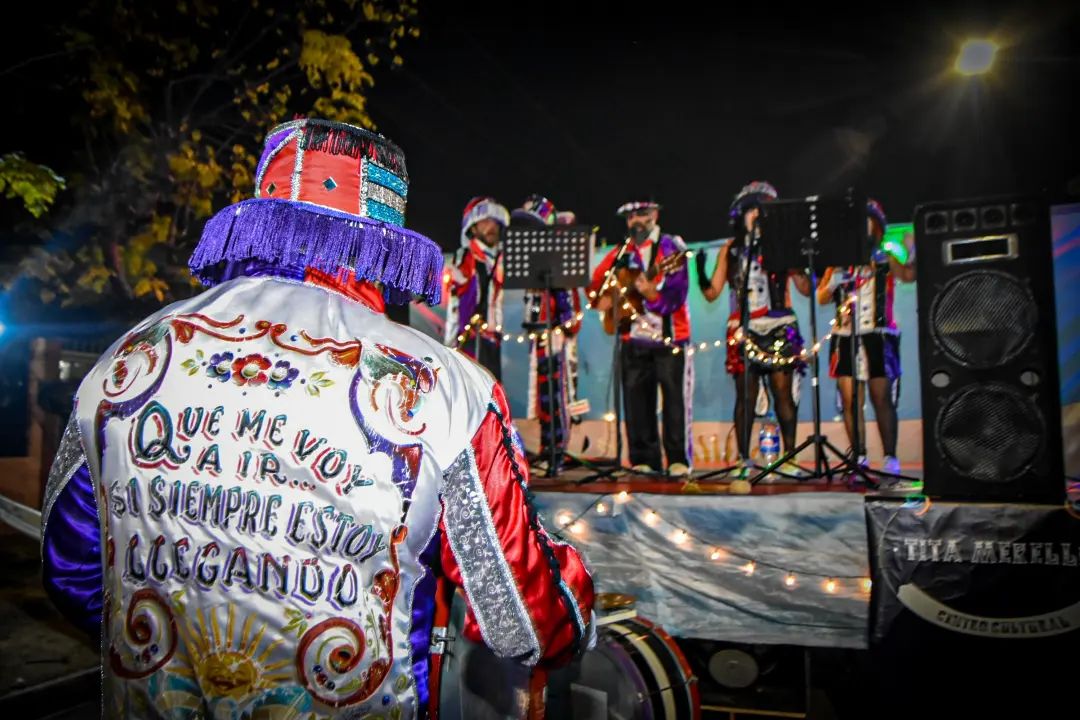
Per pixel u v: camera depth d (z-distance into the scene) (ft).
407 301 3.85
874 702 9.85
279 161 3.44
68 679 9.96
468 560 3.14
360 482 2.98
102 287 19.43
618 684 7.71
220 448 2.98
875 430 20.94
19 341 22.66
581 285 15.35
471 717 4.94
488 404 3.33
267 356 3.10
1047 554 9.20
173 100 21.38
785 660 10.80
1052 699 9.08
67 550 3.26
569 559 3.47
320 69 22.26
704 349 22.35
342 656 2.91
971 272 9.87
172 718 2.88
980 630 9.37
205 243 3.42
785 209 13.82
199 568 2.93
